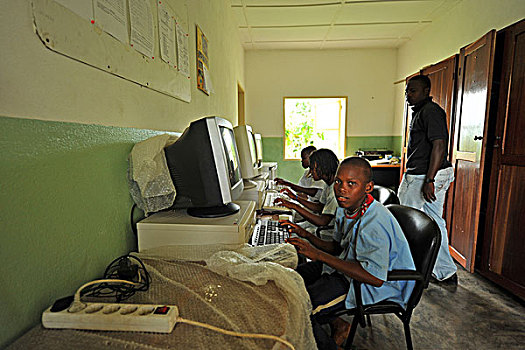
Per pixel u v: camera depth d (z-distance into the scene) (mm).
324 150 1913
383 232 994
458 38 3145
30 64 571
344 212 1247
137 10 1018
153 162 931
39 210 591
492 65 2020
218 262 783
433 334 1498
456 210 2566
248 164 2025
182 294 645
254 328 523
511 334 1501
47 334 511
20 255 548
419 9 3332
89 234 755
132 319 510
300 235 1300
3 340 516
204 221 957
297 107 7027
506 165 1981
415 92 2059
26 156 559
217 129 981
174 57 1399
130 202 970
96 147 782
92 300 627
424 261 988
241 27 3865
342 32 4074
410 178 2135
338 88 4988
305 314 629
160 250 896
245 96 5062
